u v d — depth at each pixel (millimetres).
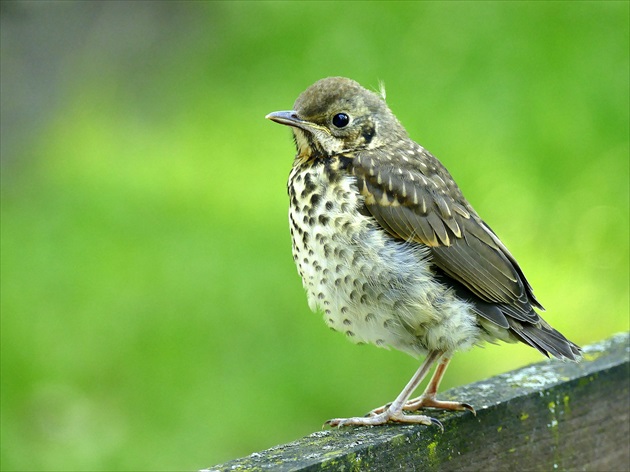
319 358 11898
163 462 11000
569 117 14211
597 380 6332
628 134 14016
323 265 6793
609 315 12586
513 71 14836
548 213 13422
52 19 16750
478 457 5945
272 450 5520
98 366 11883
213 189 14188
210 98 16062
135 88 16562
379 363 11891
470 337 6766
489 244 7105
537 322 6809
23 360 11938
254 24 17094
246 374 11742
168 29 17797
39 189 14789
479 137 14078
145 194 14250
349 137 7199
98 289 12797
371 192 6922
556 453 6184
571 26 15289
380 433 5754
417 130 14148
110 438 11141
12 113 15906
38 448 11055
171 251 13188
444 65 15094
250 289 12578
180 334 12180
